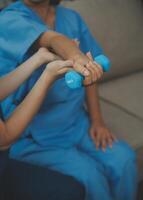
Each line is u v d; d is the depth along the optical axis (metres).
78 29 1.39
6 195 1.07
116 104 1.72
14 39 1.15
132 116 1.63
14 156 1.26
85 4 1.78
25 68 1.02
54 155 1.26
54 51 1.03
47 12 1.32
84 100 1.46
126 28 1.91
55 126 1.31
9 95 1.09
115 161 1.31
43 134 1.30
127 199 1.36
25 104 0.95
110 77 1.91
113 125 1.56
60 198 1.06
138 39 1.96
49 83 0.94
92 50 1.44
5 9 1.27
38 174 1.12
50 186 1.08
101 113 1.59
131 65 1.97
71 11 1.41
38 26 1.14
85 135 1.38
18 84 1.04
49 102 1.28
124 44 1.91
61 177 1.12
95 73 0.85
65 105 1.30
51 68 0.91
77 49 0.98
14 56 1.15
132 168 1.34
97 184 1.22
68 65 0.89
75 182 1.11
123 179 1.32
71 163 1.24
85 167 1.22
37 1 1.25
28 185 1.09
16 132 0.95
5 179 1.09
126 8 1.91
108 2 1.86
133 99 1.76
